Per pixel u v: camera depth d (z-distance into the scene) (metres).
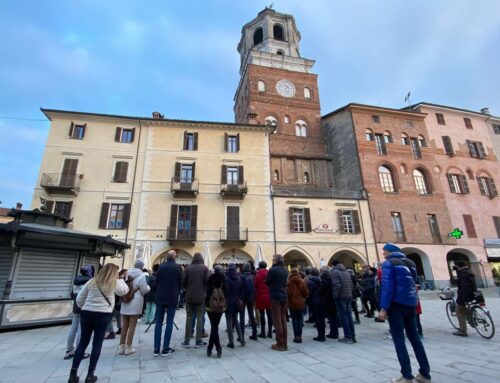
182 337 8.57
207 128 26.83
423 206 28.61
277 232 24.25
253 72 35.00
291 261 25.69
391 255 5.27
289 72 36.09
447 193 30.53
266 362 5.93
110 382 4.89
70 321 11.05
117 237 22.42
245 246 23.48
